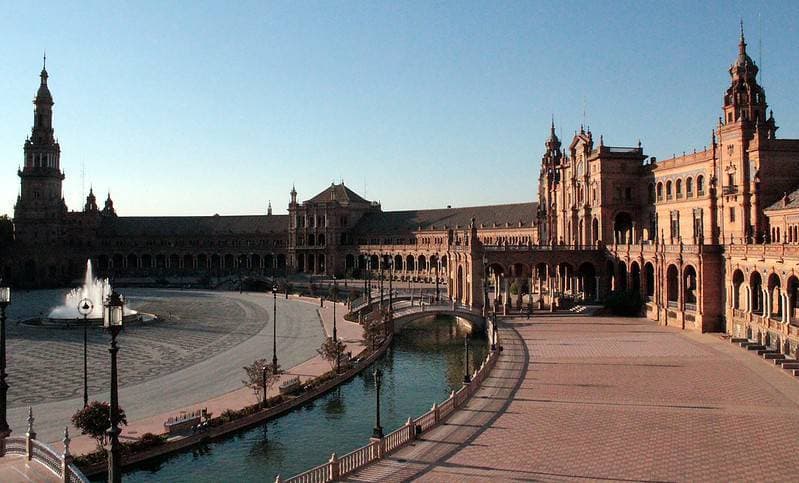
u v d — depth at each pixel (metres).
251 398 59.03
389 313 101.25
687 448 41.88
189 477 43.19
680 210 109.12
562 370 65.25
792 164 90.81
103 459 42.19
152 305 141.62
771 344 73.19
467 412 50.81
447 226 192.62
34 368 72.75
